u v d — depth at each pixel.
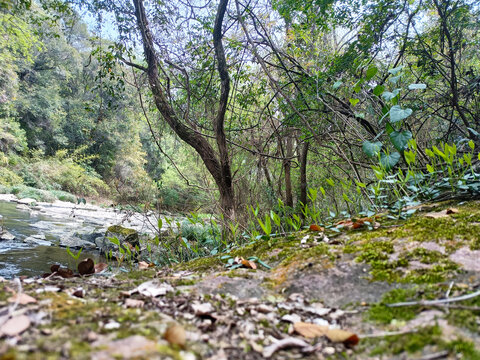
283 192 7.36
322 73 3.93
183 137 4.75
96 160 24.30
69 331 0.90
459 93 3.90
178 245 3.43
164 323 1.02
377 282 1.34
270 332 1.07
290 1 3.96
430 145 4.21
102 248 6.21
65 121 23.81
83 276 1.93
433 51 4.13
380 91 2.70
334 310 1.21
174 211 8.16
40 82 22.62
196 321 1.10
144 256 5.00
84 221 10.86
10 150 20.02
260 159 5.93
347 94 4.14
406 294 1.20
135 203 5.62
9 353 0.70
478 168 2.67
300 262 1.68
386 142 3.84
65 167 21.25
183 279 1.68
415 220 1.95
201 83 5.00
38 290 1.34
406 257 1.47
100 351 0.77
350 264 1.53
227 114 6.00
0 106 18.89
